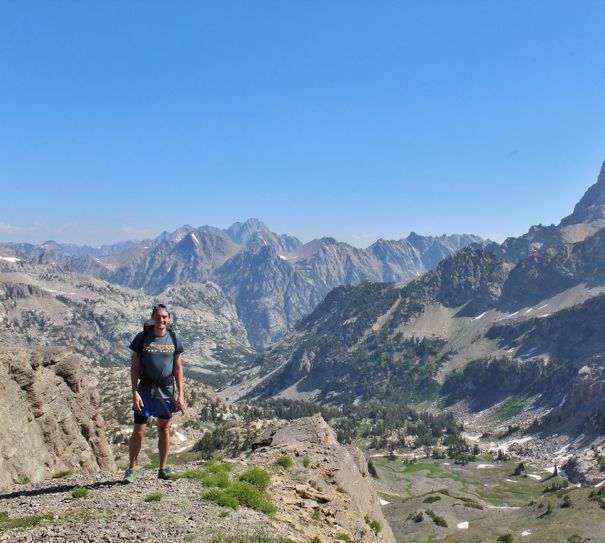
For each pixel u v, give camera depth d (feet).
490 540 384.88
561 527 351.05
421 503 529.04
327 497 62.69
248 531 40.57
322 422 106.42
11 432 101.04
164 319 50.62
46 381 129.08
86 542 33.81
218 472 57.31
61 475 90.22
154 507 42.83
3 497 47.03
